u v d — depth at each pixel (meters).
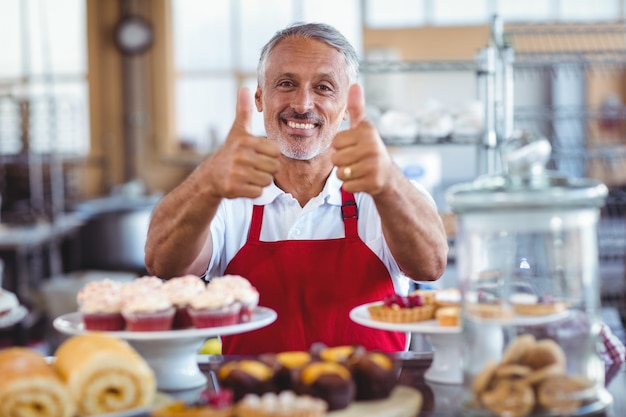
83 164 8.51
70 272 6.95
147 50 8.69
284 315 1.83
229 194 1.50
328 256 1.87
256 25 8.49
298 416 1.06
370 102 6.69
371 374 1.20
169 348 1.37
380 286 1.86
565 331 1.17
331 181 1.94
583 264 1.21
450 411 1.23
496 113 3.81
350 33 8.07
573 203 1.18
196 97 8.69
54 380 1.14
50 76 8.70
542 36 7.04
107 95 8.75
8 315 1.89
